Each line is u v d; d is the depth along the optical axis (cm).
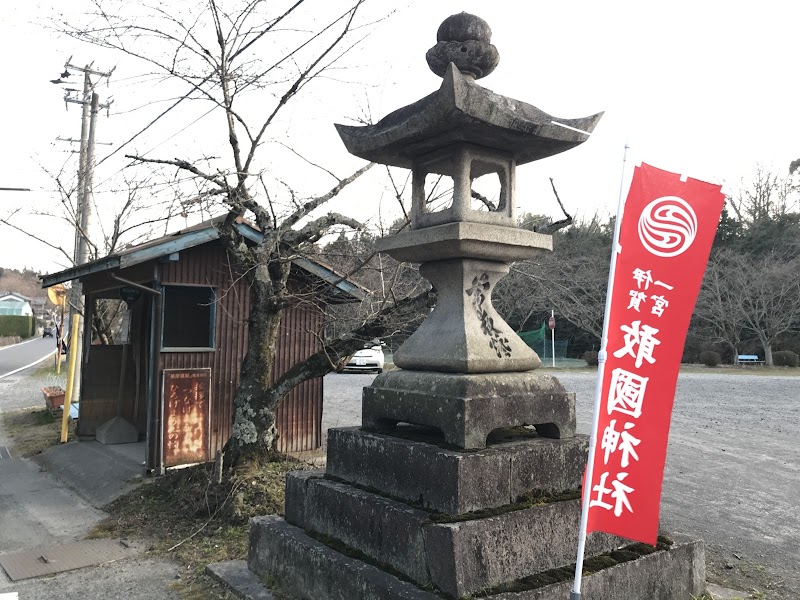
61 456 916
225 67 632
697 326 3244
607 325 319
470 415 361
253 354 688
